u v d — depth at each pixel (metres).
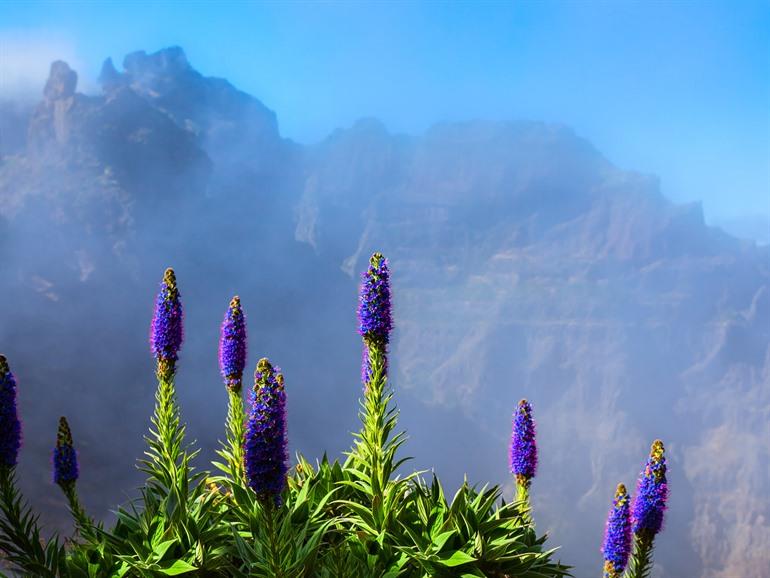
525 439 8.30
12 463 7.60
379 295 7.96
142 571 6.95
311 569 6.90
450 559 7.20
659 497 8.03
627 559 7.95
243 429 8.70
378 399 8.08
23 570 7.35
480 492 8.73
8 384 7.59
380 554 7.43
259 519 7.36
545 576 7.56
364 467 8.55
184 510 7.52
